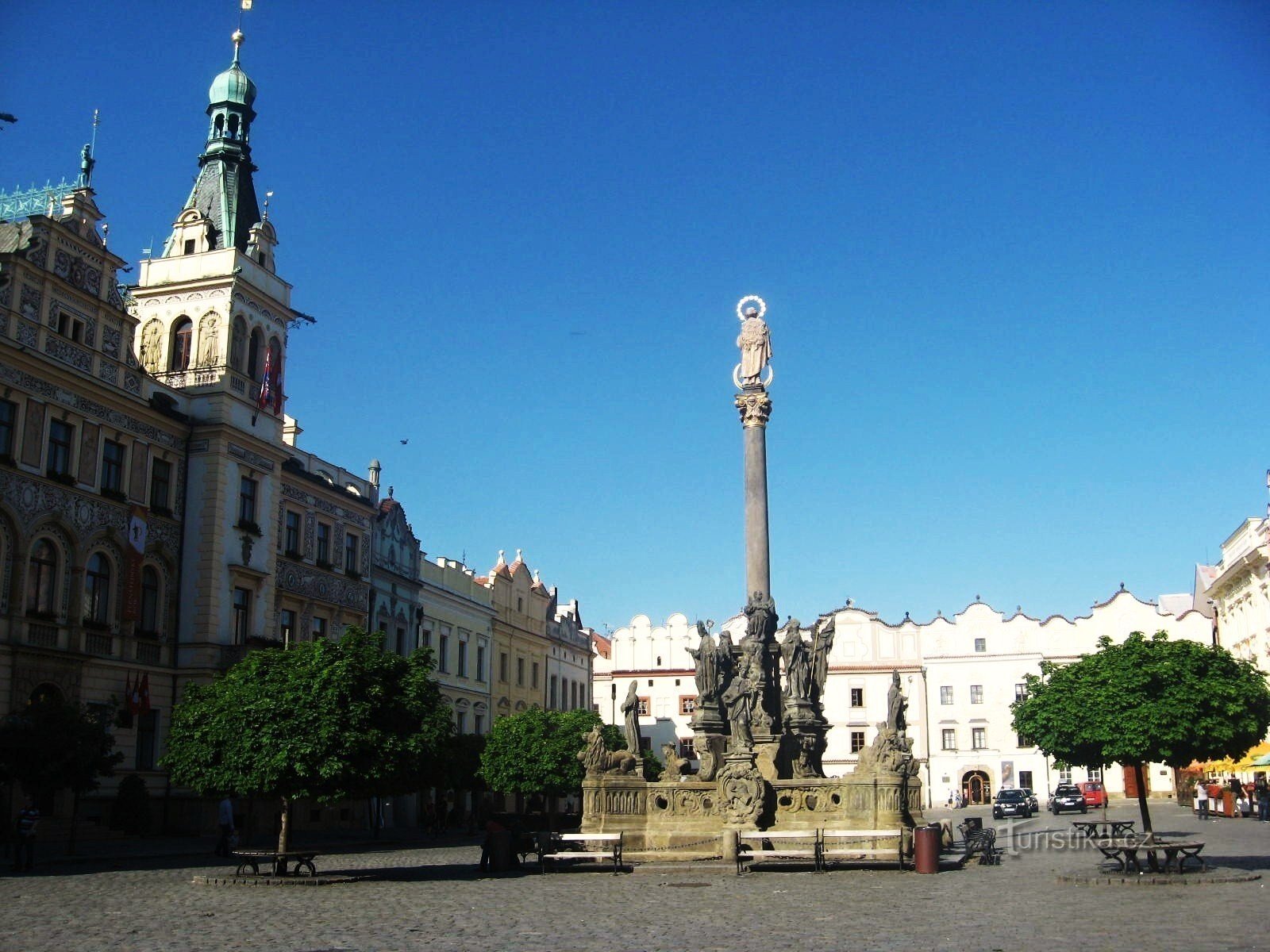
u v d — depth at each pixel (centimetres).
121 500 4862
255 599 5475
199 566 5188
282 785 2770
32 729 3625
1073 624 10300
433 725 3750
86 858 3566
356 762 2827
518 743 5703
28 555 4366
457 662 7581
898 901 2227
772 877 2788
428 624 7181
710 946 1655
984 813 8044
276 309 5878
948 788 10162
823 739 3753
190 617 5150
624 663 11100
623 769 3422
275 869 2841
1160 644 2962
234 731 2773
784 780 3306
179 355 5578
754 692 3647
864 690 10475
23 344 4416
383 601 6650
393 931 1836
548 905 2209
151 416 5091
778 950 1608
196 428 5322
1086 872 2731
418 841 5150
